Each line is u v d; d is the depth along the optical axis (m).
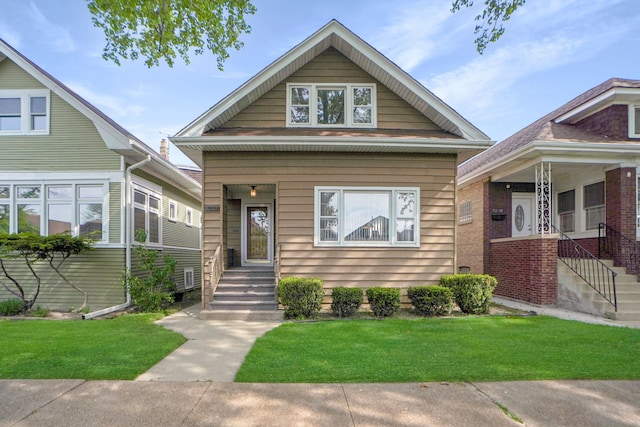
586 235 10.54
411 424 3.21
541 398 3.71
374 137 8.57
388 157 9.29
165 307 10.08
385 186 9.25
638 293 8.31
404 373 4.37
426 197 9.30
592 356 5.01
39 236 8.48
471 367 4.57
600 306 7.96
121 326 7.18
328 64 9.74
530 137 10.72
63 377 4.28
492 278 8.56
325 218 9.21
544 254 9.27
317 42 9.09
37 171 9.88
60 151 9.92
